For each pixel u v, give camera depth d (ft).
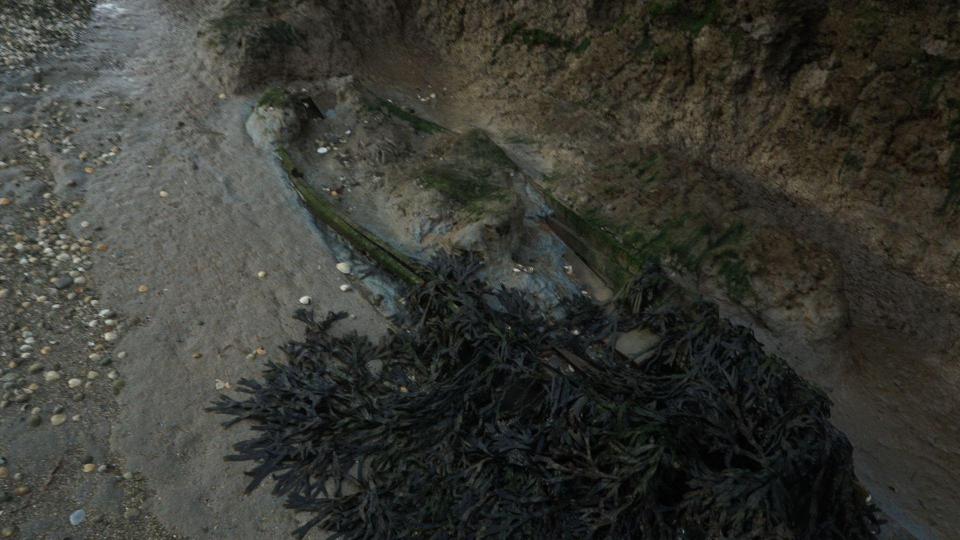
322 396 15.16
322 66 23.79
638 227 19.48
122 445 14.08
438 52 25.68
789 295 17.79
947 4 16.28
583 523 13.02
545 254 19.22
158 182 19.49
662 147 21.53
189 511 13.25
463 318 16.16
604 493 13.21
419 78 24.97
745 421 14.11
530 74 23.70
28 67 21.99
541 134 22.49
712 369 15.31
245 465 14.11
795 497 13.05
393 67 25.03
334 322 17.15
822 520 13.43
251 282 17.63
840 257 19.13
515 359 15.39
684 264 18.66
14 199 18.33
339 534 13.21
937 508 15.20
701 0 19.60
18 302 16.22
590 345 16.85
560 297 18.13
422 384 15.52
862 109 18.33
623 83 21.90
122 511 13.11
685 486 13.32
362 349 16.47
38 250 17.37
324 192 19.83
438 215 18.80
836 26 18.04
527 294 17.94
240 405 14.94
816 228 19.57
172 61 23.40
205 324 16.56
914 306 18.19
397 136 21.50
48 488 13.25
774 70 19.44
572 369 15.96
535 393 15.16
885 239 18.78
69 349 15.57
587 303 17.89
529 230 19.56
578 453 13.66
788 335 17.84
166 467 13.87
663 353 16.26
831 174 19.39
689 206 19.53
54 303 16.37
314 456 14.35
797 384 14.98
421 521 13.28
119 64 23.12
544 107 23.08
